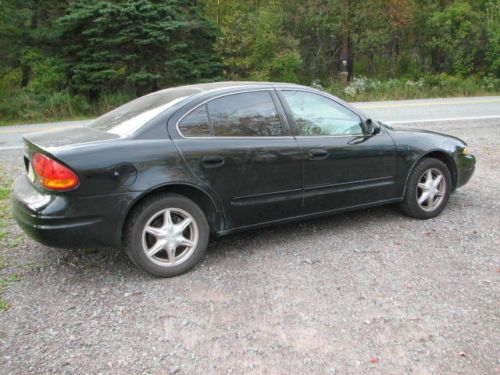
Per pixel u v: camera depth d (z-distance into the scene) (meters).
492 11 27.12
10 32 20.64
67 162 3.31
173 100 3.95
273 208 4.18
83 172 3.33
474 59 26.08
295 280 3.66
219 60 24.86
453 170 5.20
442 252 4.13
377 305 3.26
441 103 17.50
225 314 3.19
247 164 3.96
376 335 2.91
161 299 3.41
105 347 2.83
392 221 4.97
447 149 5.07
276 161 4.09
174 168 3.63
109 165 3.40
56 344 2.87
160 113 3.77
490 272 3.73
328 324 3.04
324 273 3.77
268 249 4.30
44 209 3.33
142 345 2.85
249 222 4.12
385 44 26.98
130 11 18.84
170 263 3.75
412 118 12.71
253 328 3.01
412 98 22.05
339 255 4.12
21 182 3.88
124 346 2.84
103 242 3.50
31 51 20.62
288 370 2.60
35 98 18.77
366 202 4.71
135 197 3.49
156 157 3.57
